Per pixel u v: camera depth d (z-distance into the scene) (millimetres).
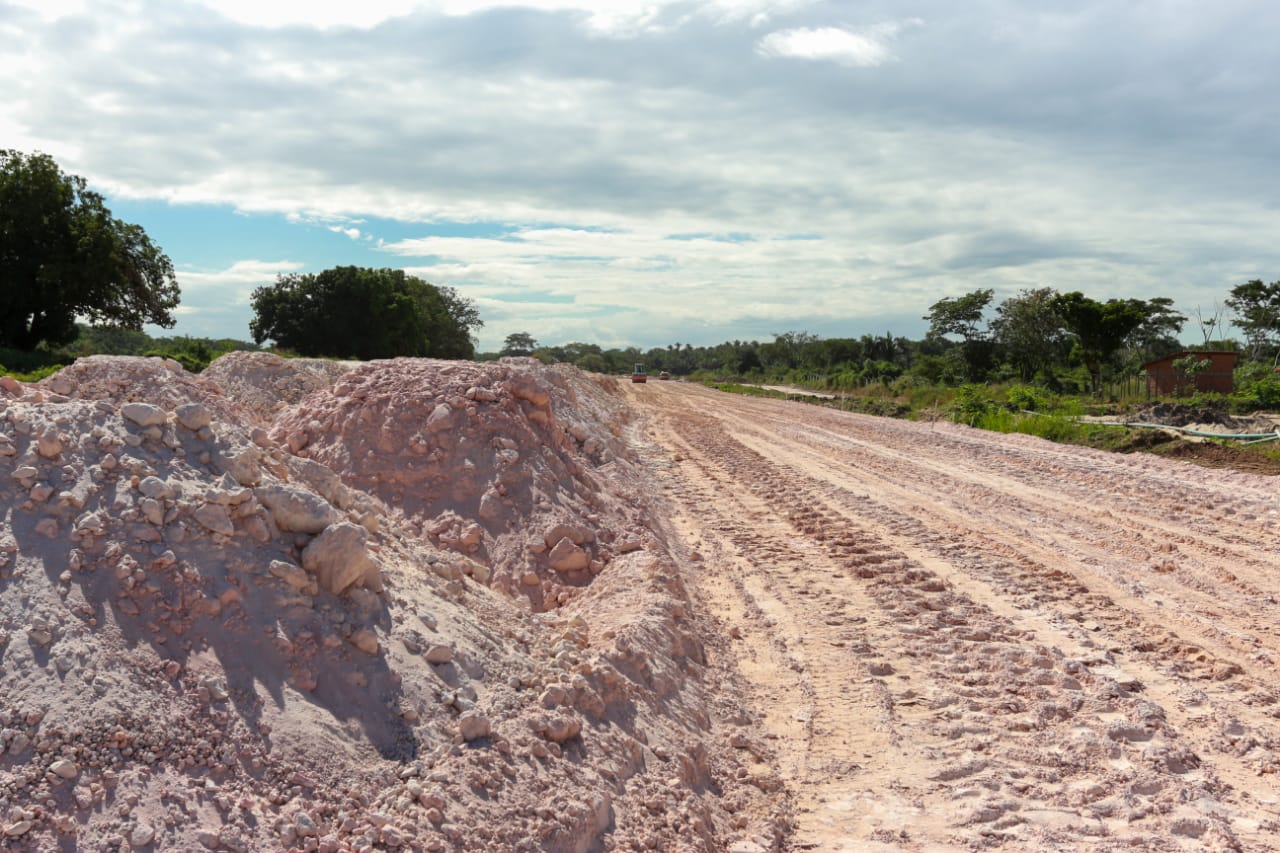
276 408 14750
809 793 5312
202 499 4684
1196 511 13438
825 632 8180
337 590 4785
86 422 4879
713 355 158500
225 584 4430
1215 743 5887
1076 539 11797
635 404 39031
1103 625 8281
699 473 17938
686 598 8523
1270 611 8656
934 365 63812
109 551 4207
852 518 13289
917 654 7605
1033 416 26875
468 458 9117
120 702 3635
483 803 3943
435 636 5012
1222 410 29172
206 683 3934
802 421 31312
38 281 35500
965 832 4828
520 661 5344
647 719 5434
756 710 6504
